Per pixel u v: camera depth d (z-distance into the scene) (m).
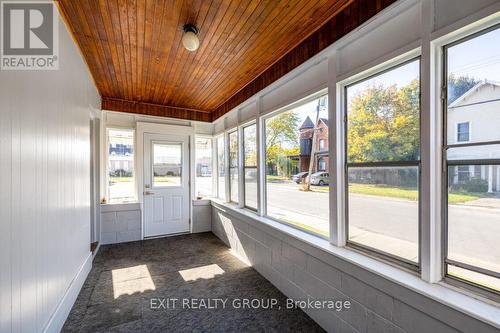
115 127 4.32
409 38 1.46
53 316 1.72
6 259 1.12
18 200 1.24
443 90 1.33
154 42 2.37
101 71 3.06
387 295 1.48
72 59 2.20
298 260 2.29
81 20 2.02
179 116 4.83
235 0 1.77
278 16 1.96
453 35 1.27
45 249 1.58
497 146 1.13
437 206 1.34
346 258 1.73
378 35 1.65
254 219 3.10
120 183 4.41
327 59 2.09
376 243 1.72
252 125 3.63
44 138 1.57
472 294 1.21
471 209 1.22
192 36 2.08
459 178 1.27
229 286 2.67
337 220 1.98
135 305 2.29
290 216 2.70
